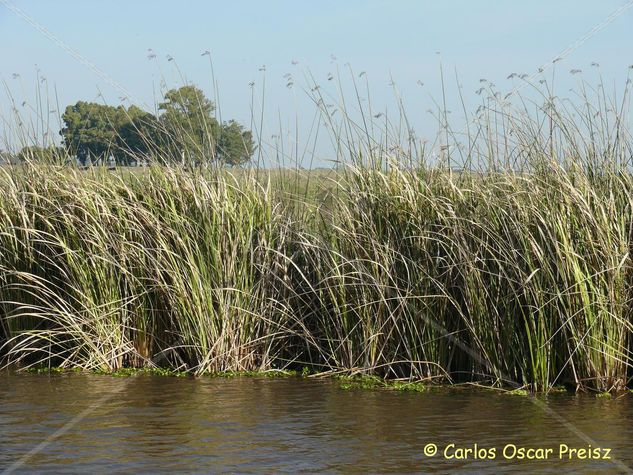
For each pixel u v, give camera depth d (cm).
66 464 663
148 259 1038
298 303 1034
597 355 891
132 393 910
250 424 781
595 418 792
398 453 692
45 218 1059
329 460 673
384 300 944
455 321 959
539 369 907
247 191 1058
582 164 948
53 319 1080
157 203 1061
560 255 881
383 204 986
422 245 957
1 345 1117
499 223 940
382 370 983
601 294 882
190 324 1025
